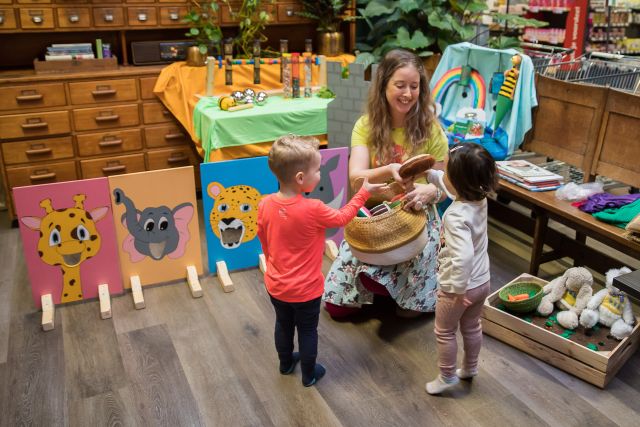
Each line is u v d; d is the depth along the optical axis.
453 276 1.94
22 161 3.88
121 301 2.93
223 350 2.52
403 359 2.46
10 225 3.95
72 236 2.79
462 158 1.90
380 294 2.74
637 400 2.20
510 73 3.27
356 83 3.59
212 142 3.51
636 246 2.37
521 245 3.53
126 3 4.03
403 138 2.54
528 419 2.10
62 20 3.90
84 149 4.03
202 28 4.25
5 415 2.14
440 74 3.82
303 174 1.99
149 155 4.23
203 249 3.57
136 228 2.92
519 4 5.27
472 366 2.27
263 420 2.11
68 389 2.28
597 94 2.88
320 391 2.26
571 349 2.29
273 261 2.09
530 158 3.73
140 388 2.29
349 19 4.58
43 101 3.82
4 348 2.55
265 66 4.29
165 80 4.02
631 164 2.75
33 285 2.80
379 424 2.09
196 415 2.14
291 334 2.26
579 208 2.71
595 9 4.90
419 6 4.52
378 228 2.32
